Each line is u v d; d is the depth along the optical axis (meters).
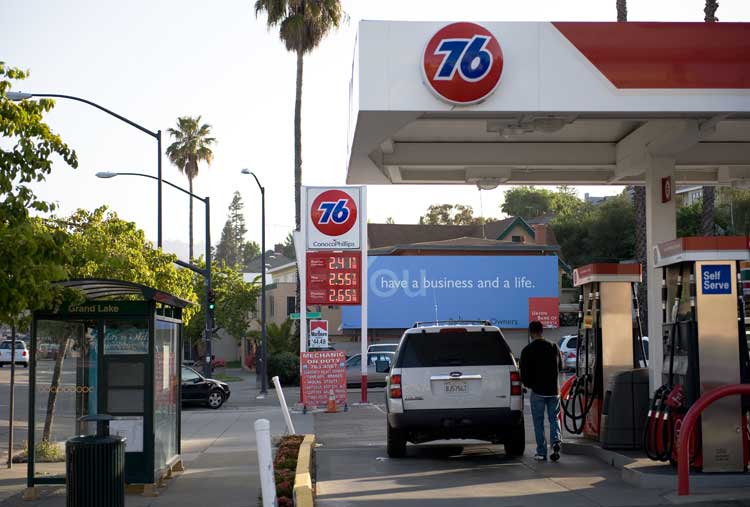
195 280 62.19
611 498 10.66
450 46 11.79
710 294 11.06
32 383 11.75
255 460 15.62
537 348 14.23
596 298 14.85
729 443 10.96
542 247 59.44
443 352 14.38
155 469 12.13
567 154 17.30
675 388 11.27
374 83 11.81
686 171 19.00
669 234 15.32
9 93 23.28
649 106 11.88
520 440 14.77
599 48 11.91
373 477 13.05
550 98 11.85
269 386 47.19
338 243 28.34
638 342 14.99
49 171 11.09
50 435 12.16
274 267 93.44
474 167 17.73
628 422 13.75
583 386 15.30
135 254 17.69
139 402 11.96
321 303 28.42
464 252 59.12
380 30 11.87
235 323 63.34
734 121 15.08
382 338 56.16
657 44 11.95
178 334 14.23
